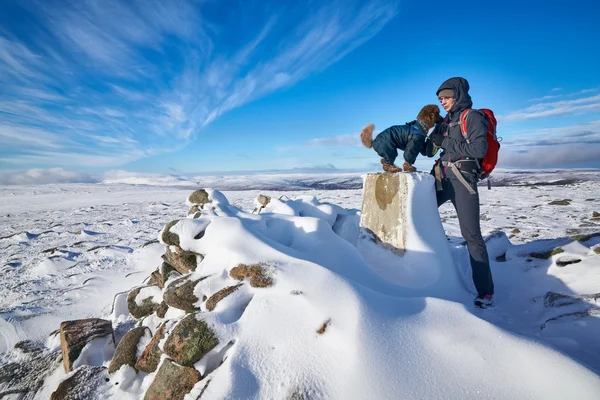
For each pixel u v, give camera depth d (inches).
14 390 98.3
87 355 102.2
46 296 175.0
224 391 59.4
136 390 80.4
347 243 108.3
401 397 53.6
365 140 116.4
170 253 114.2
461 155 99.1
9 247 325.7
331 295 70.0
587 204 392.8
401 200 106.1
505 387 53.8
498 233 151.8
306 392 58.1
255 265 83.4
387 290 92.4
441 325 64.2
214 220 104.1
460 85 101.7
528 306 100.7
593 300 86.3
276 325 69.2
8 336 130.9
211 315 73.8
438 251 104.5
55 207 799.1
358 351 58.7
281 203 146.9
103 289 177.3
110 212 629.9
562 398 50.1
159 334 82.3
